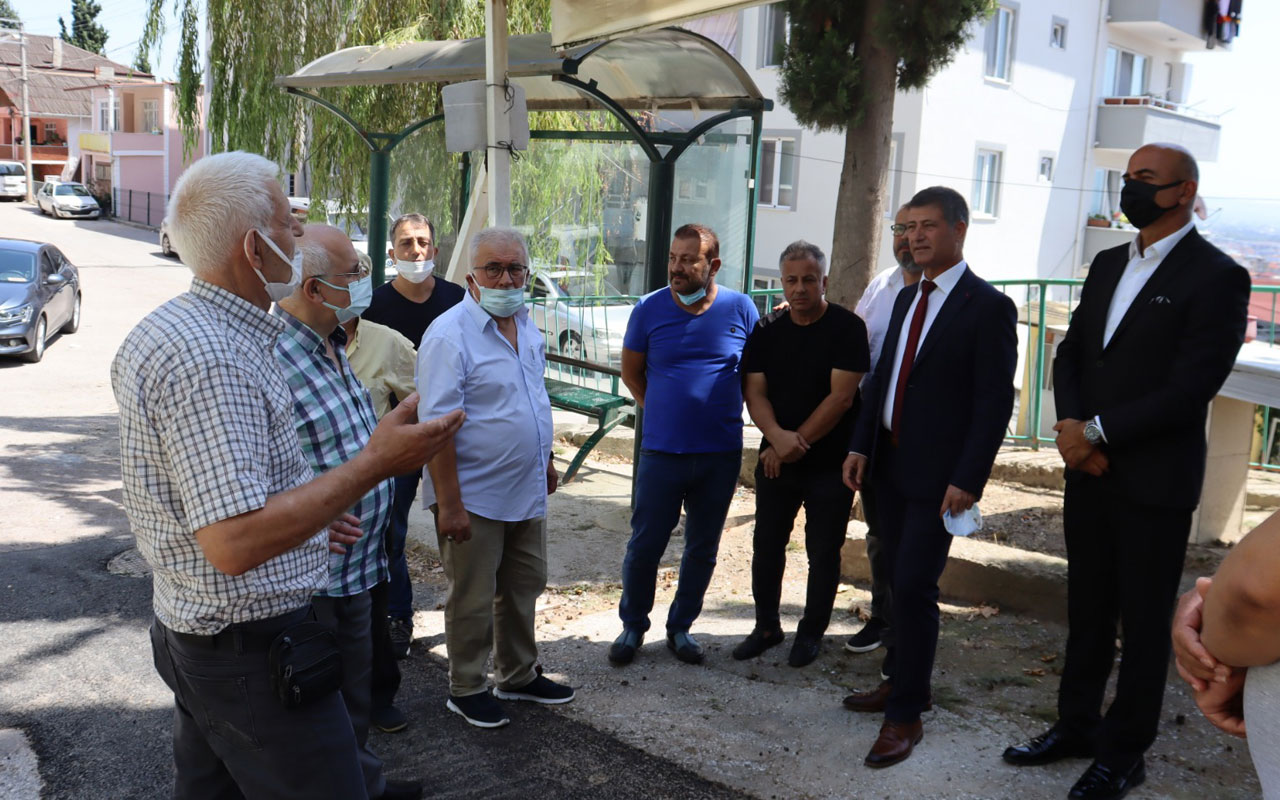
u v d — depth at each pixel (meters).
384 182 8.74
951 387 3.72
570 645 4.88
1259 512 6.17
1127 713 3.39
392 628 4.75
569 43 5.24
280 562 2.28
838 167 18.72
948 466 3.72
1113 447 3.39
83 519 6.92
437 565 5.99
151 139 41.97
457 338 3.85
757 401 4.52
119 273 24.28
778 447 4.40
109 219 42.88
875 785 3.61
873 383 4.03
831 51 6.99
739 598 5.49
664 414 4.54
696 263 4.43
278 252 2.28
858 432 4.05
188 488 2.10
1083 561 3.58
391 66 7.62
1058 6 20.72
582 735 4.04
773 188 19.91
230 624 2.25
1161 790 3.51
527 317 4.17
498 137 5.71
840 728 4.04
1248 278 3.26
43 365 13.10
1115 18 22.17
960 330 3.70
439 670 4.65
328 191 10.94
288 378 3.03
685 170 6.70
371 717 4.03
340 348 3.27
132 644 4.95
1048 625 4.90
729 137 6.77
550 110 8.26
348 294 3.10
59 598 5.50
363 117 10.31
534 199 8.58
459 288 5.34
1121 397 3.38
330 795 2.38
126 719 4.21
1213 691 1.52
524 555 4.15
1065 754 3.71
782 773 3.73
